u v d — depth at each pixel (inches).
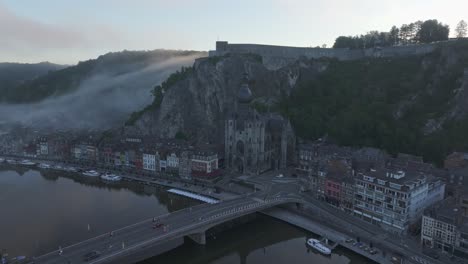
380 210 6097.4
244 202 6786.4
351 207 6574.8
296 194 7391.7
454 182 6776.6
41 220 6619.1
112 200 7711.6
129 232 5398.6
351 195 6550.2
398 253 5172.2
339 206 6801.2
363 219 6353.3
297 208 6998.0
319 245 5689.0
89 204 7460.6
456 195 6048.2
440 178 6840.6
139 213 6948.8
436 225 5211.6
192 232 5580.7
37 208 7224.4
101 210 7111.2
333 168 7273.6
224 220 6008.9
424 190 6112.2
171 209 7160.4
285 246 5994.1
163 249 5723.4
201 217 5944.9
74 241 5787.4
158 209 7175.2
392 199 5895.7
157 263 5374.0
